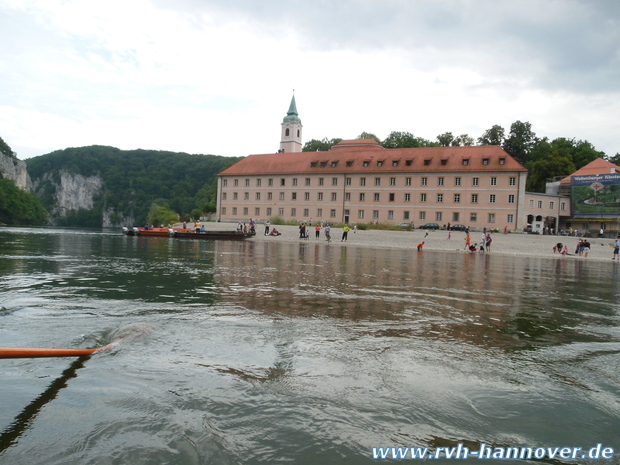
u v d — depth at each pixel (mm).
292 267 20719
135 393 5121
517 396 5273
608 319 10016
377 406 4930
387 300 11758
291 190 99688
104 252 28672
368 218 93062
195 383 5438
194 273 17203
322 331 8039
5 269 17484
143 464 3783
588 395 5352
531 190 104000
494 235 65312
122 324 8305
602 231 77000
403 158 92438
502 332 8398
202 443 4113
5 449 3959
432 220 87688
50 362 6082
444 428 4508
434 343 7422
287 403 4945
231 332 7816
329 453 4016
